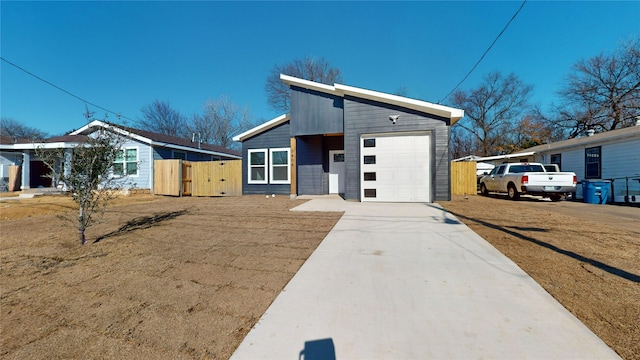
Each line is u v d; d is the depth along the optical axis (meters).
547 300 2.49
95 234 5.09
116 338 2.05
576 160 13.47
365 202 8.91
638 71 20.14
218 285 2.94
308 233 5.03
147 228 5.50
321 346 1.91
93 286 2.94
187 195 12.88
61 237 4.88
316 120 10.11
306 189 11.90
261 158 12.36
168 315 2.36
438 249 4.01
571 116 23.62
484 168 20.77
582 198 11.10
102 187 5.32
